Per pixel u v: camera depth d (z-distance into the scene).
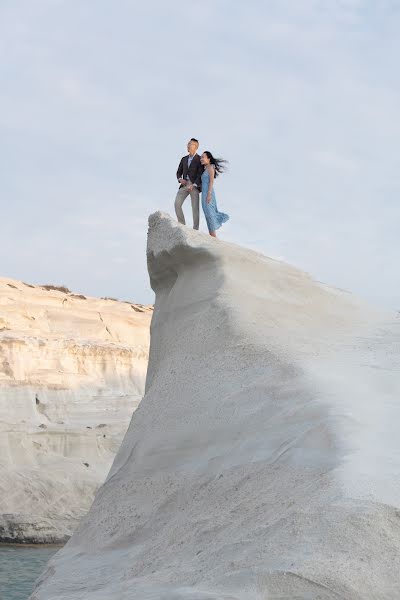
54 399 101.00
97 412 100.31
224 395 13.96
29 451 80.12
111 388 112.06
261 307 16.83
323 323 17.30
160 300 19.78
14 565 48.47
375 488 8.30
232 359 15.08
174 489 12.84
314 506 8.36
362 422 10.52
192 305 17.50
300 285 18.09
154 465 13.77
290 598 7.16
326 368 13.71
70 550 13.70
